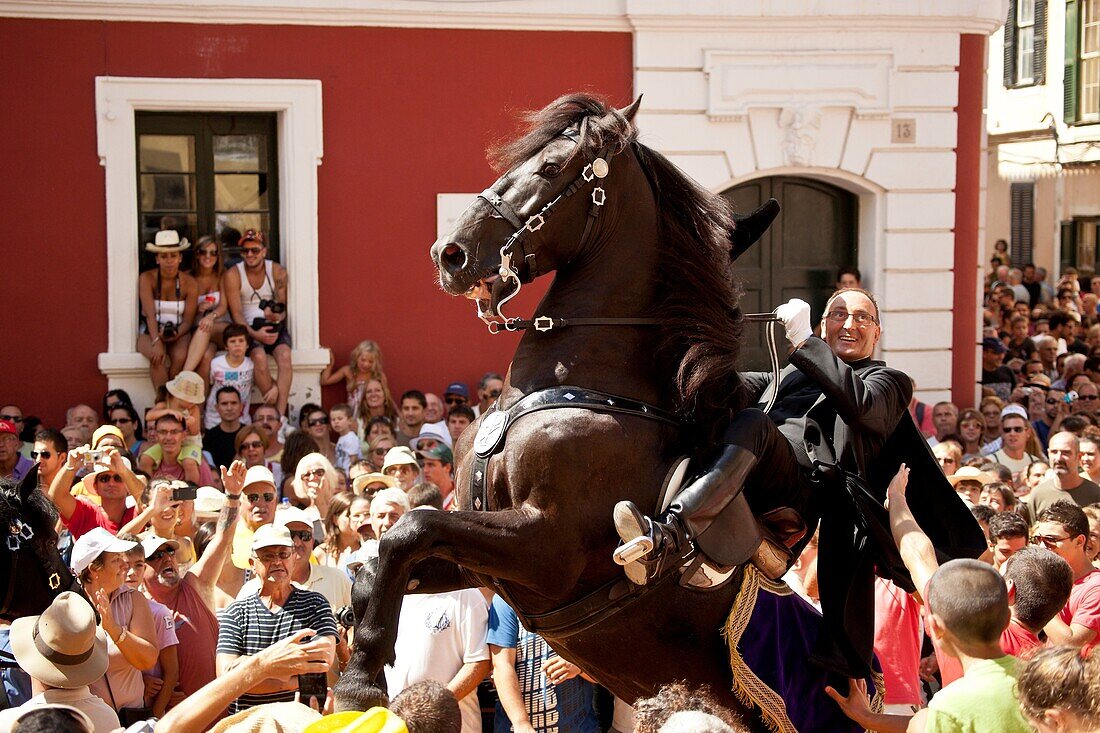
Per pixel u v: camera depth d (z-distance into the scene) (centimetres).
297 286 1234
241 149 1252
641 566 454
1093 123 2403
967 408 1334
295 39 1234
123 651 634
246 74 1225
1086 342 1875
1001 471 976
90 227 1197
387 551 439
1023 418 1171
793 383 556
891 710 629
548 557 461
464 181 1279
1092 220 2514
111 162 1195
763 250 1375
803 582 678
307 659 455
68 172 1191
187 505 822
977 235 1405
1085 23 2414
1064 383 1553
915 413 1295
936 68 1365
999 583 420
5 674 611
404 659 656
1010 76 2625
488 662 657
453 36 1270
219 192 1248
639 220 498
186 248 1206
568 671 634
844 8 1330
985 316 1762
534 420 473
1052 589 561
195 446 1031
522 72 1287
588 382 482
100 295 1201
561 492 464
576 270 495
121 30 1196
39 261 1189
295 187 1235
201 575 703
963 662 423
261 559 633
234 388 1145
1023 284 2205
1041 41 2528
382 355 1266
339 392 1258
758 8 1312
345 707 430
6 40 1173
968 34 1372
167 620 670
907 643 638
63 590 588
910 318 1384
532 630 498
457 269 476
